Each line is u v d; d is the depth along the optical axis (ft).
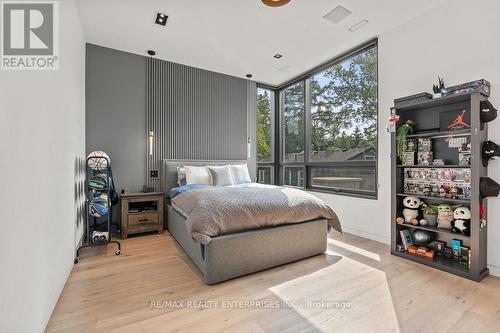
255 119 16.02
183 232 9.09
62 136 6.32
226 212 7.07
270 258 7.50
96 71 11.37
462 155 7.52
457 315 5.16
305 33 10.14
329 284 6.55
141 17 9.05
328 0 8.09
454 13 8.00
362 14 8.85
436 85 8.34
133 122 12.26
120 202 11.46
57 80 5.95
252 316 5.16
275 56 12.39
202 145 14.14
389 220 9.87
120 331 4.66
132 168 12.25
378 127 10.30
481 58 7.39
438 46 8.40
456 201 7.38
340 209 12.03
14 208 3.53
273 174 17.22
